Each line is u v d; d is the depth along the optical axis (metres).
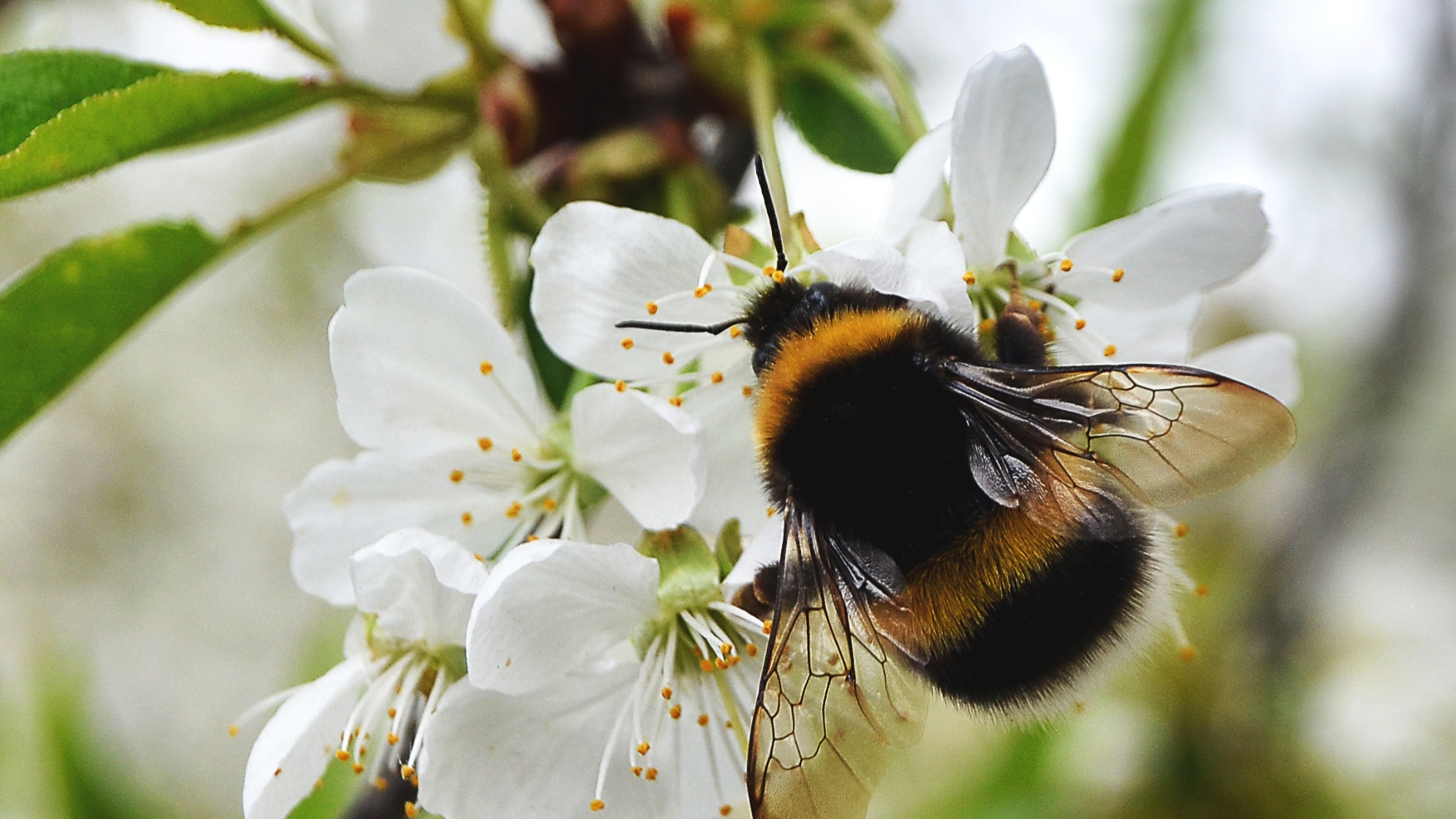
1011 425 0.17
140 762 0.33
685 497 0.17
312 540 0.17
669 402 0.17
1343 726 0.23
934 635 0.17
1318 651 0.23
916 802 0.22
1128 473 0.17
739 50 0.19
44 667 0.21
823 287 0.17
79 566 0.40
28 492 0.39
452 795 0.17
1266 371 0.18
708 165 0.19
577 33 0.18
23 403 0.17
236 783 0.37
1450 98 0.23
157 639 0.40
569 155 0.18
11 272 0.33
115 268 0.17
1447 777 0.22
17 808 0.21
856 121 0.18
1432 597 0.27
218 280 0.37
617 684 0.17
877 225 0.17
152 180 0.33
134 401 0.40
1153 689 0.22
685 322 0.17
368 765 0.18
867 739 0.17
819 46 0.19
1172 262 0.17
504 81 0.18
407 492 0.17
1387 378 0.23
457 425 0.17
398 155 0.18
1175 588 0.17
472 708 0.17
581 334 0.17
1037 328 0.17
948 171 0.17
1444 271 0.23
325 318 0.38
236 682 0.40
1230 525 0.23
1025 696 0.17
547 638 0.17
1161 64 0.22
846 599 0.17
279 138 0.33
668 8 0.19
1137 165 0.22
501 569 0.16
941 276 0.16
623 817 0.17
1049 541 0.17
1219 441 0.17
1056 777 0.22
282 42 0.18
